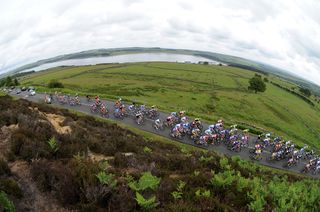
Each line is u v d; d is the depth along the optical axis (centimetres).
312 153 4978
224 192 880
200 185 921
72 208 699
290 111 11325
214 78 16050
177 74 16388
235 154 4116
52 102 6062
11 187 699
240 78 17162
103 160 1147
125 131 2581
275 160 4269
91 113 5150
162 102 9425
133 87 11762
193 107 9456
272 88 15975
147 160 1238
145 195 764
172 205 720
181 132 4212
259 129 6044
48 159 960
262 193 922
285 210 808
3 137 1069
